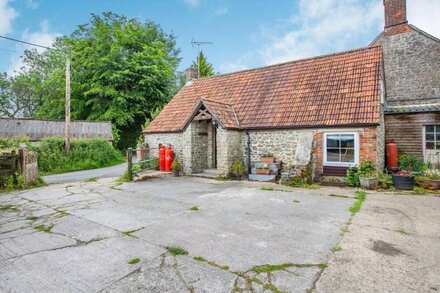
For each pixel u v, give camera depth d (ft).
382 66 40.29
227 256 14.06
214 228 18.40
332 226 18.56
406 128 43.62
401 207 23.00
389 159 41.34
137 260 13.74
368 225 18.63
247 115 43.04
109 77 102.58
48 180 45.29
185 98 55.52
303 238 16.46
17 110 157.17
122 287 11.32
